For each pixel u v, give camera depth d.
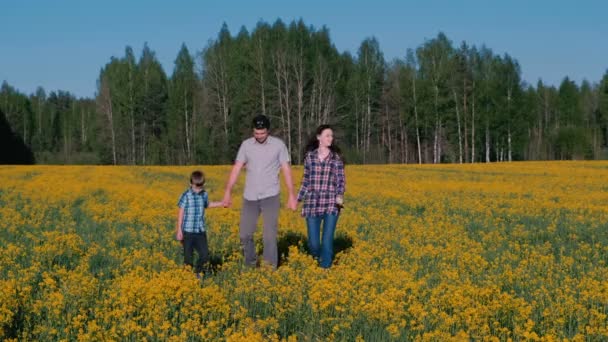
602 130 98.75
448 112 69.06
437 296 7.75
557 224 15.66
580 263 10.93
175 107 74.31
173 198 20.33
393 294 7.52
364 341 6.63
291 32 73.06
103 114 76.94
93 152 89.38
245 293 8.06
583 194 24.02
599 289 8.16
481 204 19.41
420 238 12.83
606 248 12.04
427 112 68.81
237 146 66.94
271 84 65.12
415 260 10.59
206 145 69.62
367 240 12.84
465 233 13.70
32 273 8.81
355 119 73.12
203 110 70.06
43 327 6.55
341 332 6.77
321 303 7.23
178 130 74.19
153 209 16.66
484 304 7.70
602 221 16.05
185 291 7.47
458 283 8.76
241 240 10.03
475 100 70.44
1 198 20.50
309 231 10.52
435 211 18.06
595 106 99.69
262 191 9.84
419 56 71.81
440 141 70.56
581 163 49.50
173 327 6.66
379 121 73.88
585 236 13.94
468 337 6.48
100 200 20.16
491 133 73.19
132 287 7.32
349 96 72.62
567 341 6.30
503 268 10.02
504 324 7.29
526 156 89.19
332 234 10.34
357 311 7.16
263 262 9.72
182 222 9.82
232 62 69.31
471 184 27.88
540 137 89.00
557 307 7.42
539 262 10.48
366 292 8.01
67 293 7.57
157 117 77.81
